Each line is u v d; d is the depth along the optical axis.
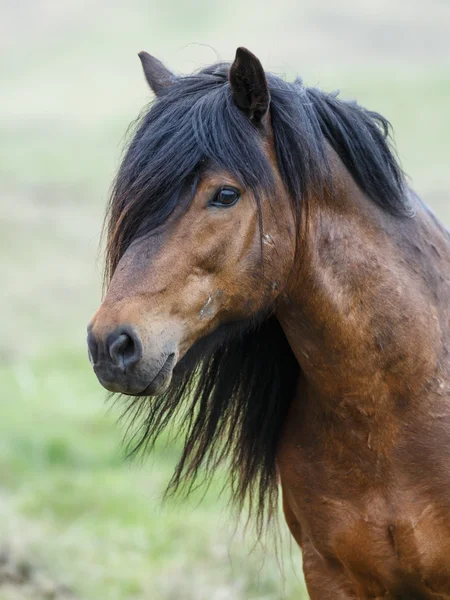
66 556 10.71
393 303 5.25
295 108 5.11
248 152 4.85
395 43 71.19
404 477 5.26
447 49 68.75
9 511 11.71
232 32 75.81
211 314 4.89
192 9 85.62
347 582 5.62
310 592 5.82
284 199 5.02
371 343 5.23
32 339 22.02
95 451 15.01
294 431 5.65
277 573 10.21
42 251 29.11
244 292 4.96
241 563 10.27
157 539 11.38
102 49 76.81
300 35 73.38
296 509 5.67
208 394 5.75
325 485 5.46
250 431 5.85
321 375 5.36
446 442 5.23
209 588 9.94
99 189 37.34
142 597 9.84
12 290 25.52
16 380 18.41
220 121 4.85
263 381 5.79
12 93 63.88
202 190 4.79
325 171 5.14
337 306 5.21
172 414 5.72
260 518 6.15
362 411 5.29
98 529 11.73
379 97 44.72
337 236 5.21
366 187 5.32
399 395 5.25
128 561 10.78
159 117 4.94
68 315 24.09
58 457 14.66
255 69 4.88
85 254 29.14
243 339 5.71
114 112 54.44
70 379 18.81
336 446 5.40
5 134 49.00
